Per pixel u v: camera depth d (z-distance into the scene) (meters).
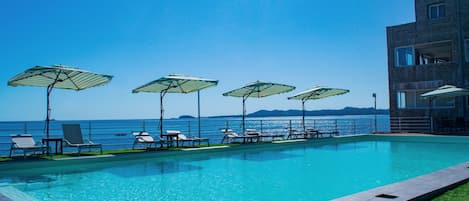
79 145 11.78
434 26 22.38
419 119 22.62
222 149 14.98
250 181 9.04
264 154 14.53
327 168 10.92
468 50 21.34
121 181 9.03
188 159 12.98
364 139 21.05
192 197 7.47
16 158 11.14
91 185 8.54
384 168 10.87
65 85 13.07
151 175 9.81
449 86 19.66
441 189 5.88
